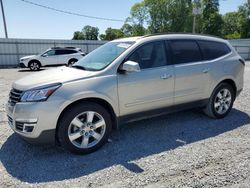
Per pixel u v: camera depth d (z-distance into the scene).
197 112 5.55
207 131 4.50
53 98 3.34
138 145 3.95
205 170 3.17
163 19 55.47
